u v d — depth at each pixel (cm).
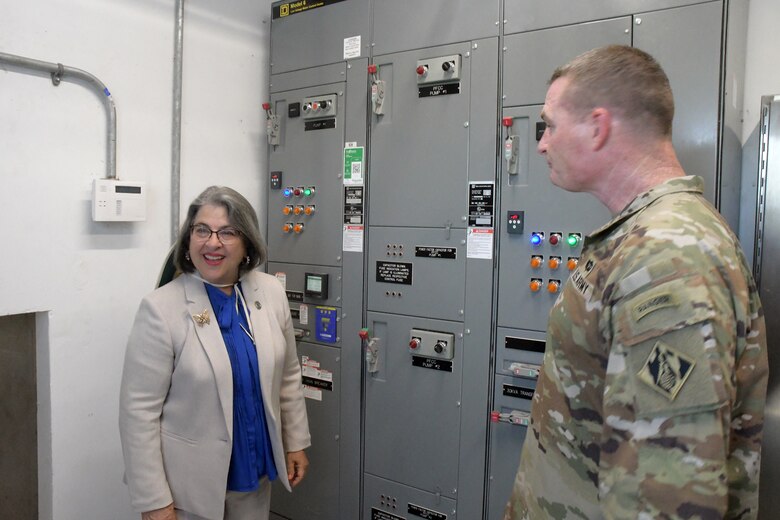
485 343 192
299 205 243
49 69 183
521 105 182
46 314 190
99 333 204
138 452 145
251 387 157
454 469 201
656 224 73
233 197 158
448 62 193
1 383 186
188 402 149
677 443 62
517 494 99
